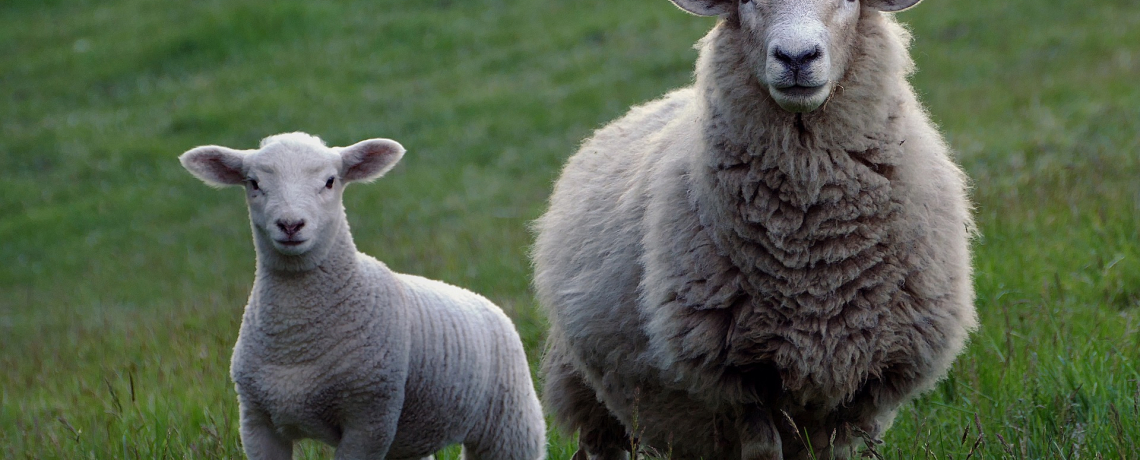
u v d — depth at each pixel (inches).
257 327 441.1
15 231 1834.4
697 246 446.3
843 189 426.0
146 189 1980.8
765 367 447.5
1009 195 922.7
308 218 422.9
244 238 1672.0
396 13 2778.1
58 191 2020.2
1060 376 538.9
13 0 3267.7
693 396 467.2
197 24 2780.5
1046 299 667.4
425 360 466.6
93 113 2405.3
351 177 471.5
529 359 716.0
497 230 1353.3
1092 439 462.6
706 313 444.5
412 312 464.1
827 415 464.1
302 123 2160.4
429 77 2353.6
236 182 457.4
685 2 465.4
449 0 2859.3
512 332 523.5
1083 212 828.6
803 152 424.8
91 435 617.3
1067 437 479.2
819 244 426.9
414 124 2098.9
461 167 1854.1
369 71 2427.4
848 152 429.7
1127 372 532.4
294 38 2687.0
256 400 442.0
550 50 2413.9
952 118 1569.9
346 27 2726.4
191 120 2257.6
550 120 2005.4
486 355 499.2
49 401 765.3
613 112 1983.3
